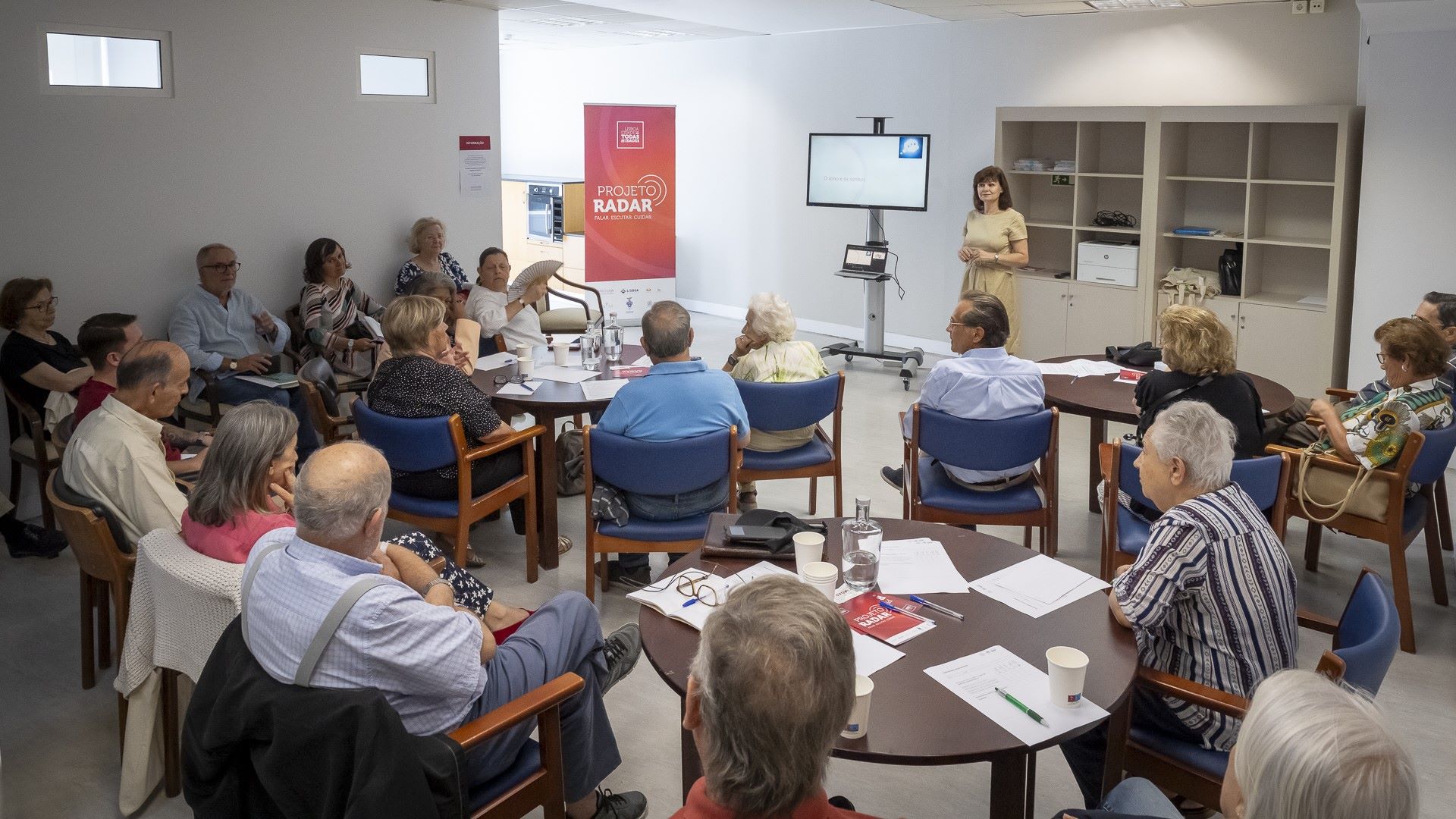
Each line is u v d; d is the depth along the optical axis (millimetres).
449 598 2311
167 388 3086
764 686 1330
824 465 4422
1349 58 6480
